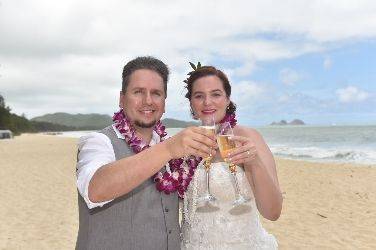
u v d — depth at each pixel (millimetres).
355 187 12977
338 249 7008
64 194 12141
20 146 39812
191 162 3031
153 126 2668
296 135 81312
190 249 3084
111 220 2416
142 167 2023
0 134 67062
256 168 2732
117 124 2629
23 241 7555
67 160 22484
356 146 38406
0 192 12570
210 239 3041
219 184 3037
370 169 17016
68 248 7180
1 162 22203
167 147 2027
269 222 8812
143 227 2453
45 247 7223
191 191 3062
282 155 27203
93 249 2389
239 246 3049
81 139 2535
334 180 14383
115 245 2395
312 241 7465
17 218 9258
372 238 7586
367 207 10141
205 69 3227
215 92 3188
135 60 2611
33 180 15039
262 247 3111
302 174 15984
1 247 7207
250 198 3084
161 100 2598
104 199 2107
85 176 2172
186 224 3139
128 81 2561
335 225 8523
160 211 2541
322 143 46875
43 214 9641
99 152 2391
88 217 2451
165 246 2506
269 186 2748
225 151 2461
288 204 10633
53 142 47969
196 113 3268
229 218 3051
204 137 1991
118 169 2035
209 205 3061
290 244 7301
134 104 2549
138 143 2553
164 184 2557
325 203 10680
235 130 3217
